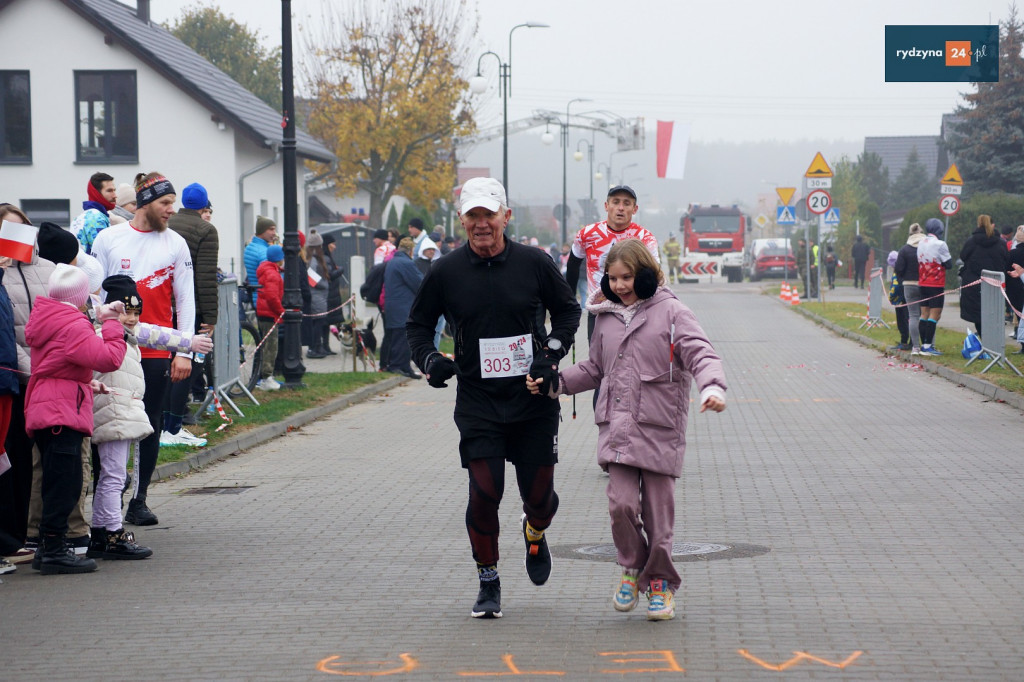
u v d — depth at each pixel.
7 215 9.55
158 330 10.55
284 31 22.25
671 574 7.91
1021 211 54.59
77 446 9.56
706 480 13.38
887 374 25.06
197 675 6.91
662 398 7.80
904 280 27.59
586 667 6.90
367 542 10.56
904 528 10.77
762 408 19.98
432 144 71.88
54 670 7.06
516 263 7.91
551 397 7.93
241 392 20.28
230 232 43.22
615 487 7.82
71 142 43.19
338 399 21.41
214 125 43.00
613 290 7.91
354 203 91.25
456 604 8.43
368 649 7.35
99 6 45.06
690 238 85.88
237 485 13.69
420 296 8.09
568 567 9.52
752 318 44.44
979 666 6.80
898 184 113.56
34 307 9.49
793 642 7.33
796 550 9.94
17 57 42.97
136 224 11.07
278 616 8.16
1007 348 26.67
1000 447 15.45
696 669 6.82
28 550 10.18
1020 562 9.42
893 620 7.80
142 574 9.50
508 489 13.14
